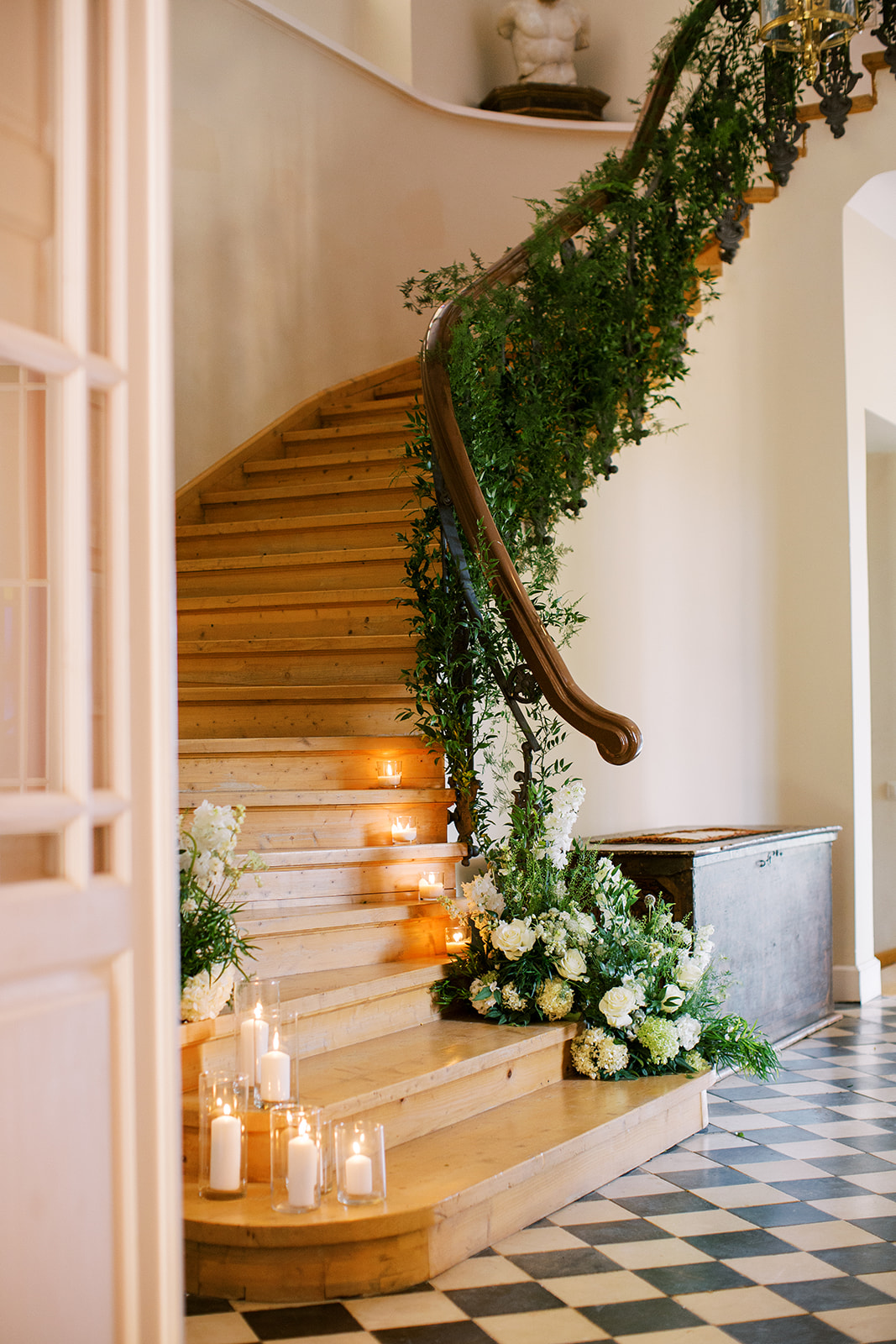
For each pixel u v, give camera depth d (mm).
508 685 4547
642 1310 2680
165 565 1855
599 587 6000
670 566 6219
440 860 4398
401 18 7293
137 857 1795
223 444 6137
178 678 5125
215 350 6094
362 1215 2756
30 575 1937
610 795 5848
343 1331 2564
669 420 6312
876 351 6617
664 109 4691
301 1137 2795
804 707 6281
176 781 1858
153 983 1797
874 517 7785
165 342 1868
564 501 4738
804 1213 3293
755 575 6352
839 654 6211
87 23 1794
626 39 7641
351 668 4863
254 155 6309
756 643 6332
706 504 6348
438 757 4582
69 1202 1653
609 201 4602
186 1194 2930
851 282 6371
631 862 4758
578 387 4582
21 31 1765
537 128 7316
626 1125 3609
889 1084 4723
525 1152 3223
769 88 4648
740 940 5023
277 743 4301
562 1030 3988
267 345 6355
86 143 1770
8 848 1719
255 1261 2738
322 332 6629
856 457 6332
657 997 4121
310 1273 2740
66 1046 1663
